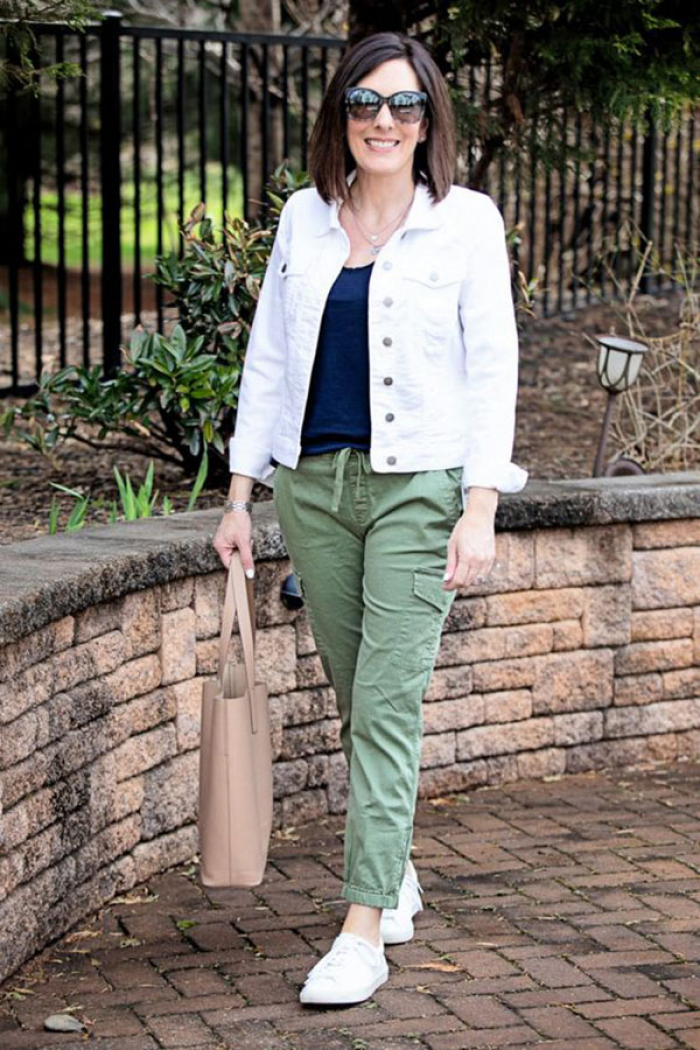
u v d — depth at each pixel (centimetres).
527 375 1134
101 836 544
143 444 878
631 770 722
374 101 446
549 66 799
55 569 517
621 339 771
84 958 505
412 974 489
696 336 941
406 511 462
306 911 545
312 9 1563
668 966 493
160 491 807
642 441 895
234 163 2053
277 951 509
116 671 549
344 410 462
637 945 510
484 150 851
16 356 1048
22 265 2130
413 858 598
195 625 595
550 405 1052
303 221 472
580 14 772
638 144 1538
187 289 777
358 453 462
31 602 476
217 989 480
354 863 475
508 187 1187
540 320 1298
